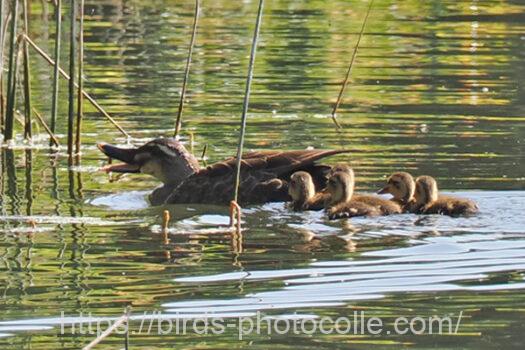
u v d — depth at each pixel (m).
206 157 15.80
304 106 18.92
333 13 28.28
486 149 15.89
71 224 12.94
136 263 11.47
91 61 22.52
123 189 14.78
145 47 23.91
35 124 17.81
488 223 12.66
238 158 12.95
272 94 19.84
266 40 24.81
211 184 14.14
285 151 14.58
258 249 11.90
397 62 22.58
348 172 13.40
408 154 15.66
